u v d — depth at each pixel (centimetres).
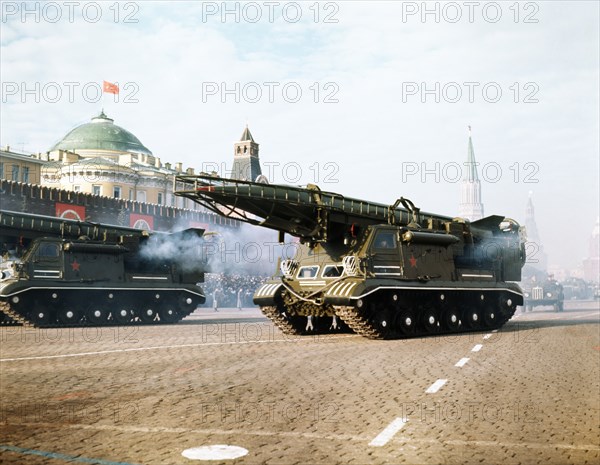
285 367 1186
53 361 1270
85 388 950
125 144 8844
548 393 917
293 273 2041
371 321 1784
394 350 1498
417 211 2077
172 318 2684
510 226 2431
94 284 2403
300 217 1864
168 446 621
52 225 2441
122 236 2553
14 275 2264
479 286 2119
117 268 2503
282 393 909
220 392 916
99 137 8750
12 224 2345
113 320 2511
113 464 560
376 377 1062
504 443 641
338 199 1895
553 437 667
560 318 3017
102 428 696
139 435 665
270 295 1991
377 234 1894
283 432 679
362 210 1922
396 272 1900
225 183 1750
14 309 2236
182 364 1226
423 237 1964
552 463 574
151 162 8631
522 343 1675
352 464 562
